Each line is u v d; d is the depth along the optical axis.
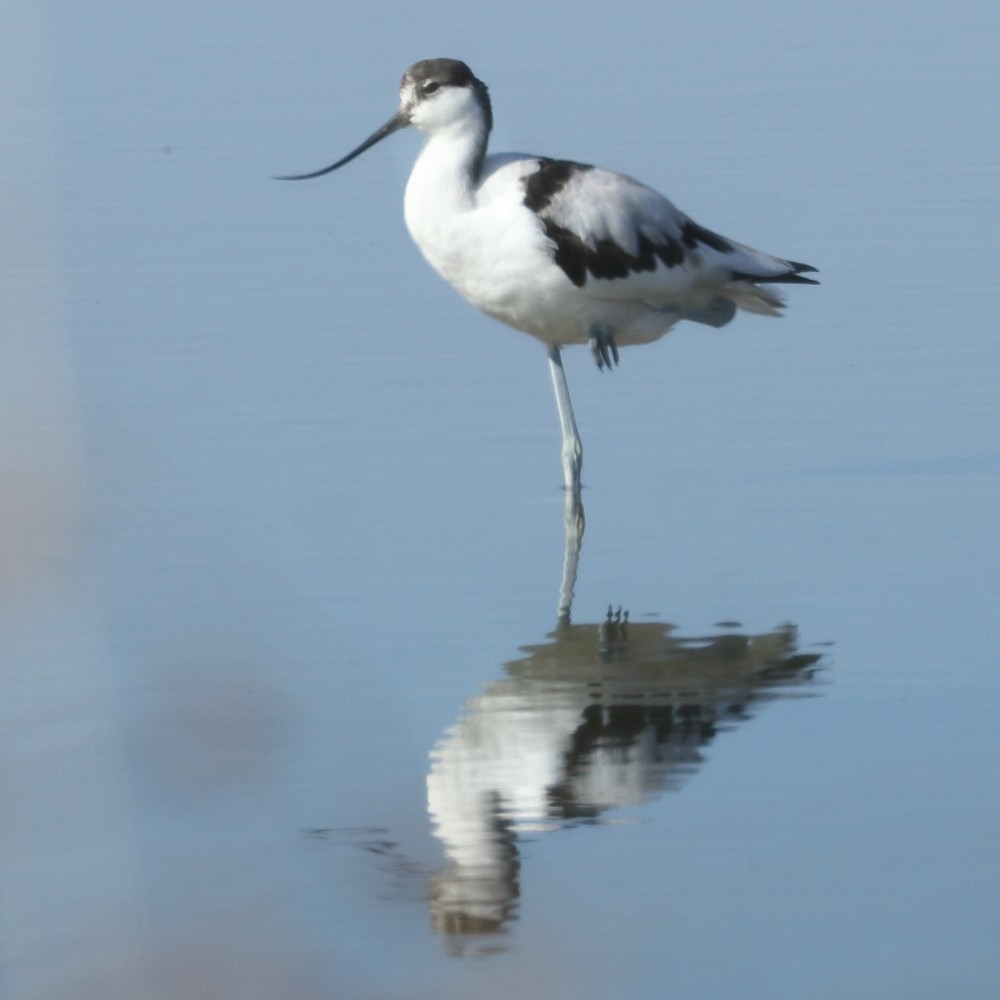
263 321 16.14
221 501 12.48
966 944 7.02
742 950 7.02
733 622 10.51
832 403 14.34
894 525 11.97
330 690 9.58
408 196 12.92
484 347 15.63
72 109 22.75
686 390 14.77
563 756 8.77
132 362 15.10
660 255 12.84
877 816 8.09
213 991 5.50
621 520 12.27
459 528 12.13
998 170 19.89
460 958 6.88
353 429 13.90
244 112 22.62
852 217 18.58
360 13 27.14
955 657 9.87
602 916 7.27
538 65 24.25
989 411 13.98
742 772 8.57
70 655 9.91
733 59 24.58
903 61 24.39
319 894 7.45
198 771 7.06
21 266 6.68
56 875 7.63
